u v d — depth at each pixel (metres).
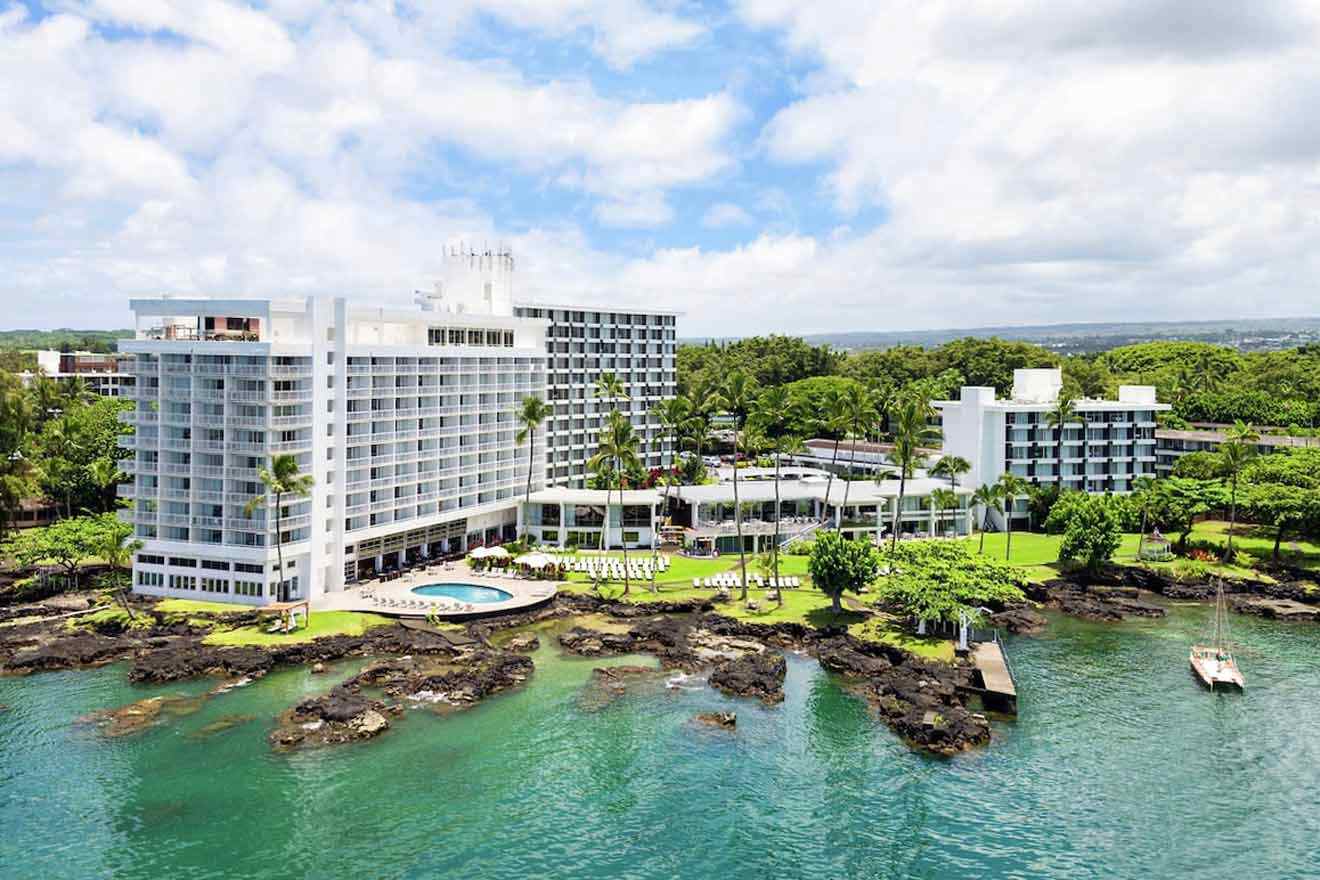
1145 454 183.88
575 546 154.38
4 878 62.56
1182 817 72.12
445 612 114.81
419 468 139.62
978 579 107.50
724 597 127.38
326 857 65.69
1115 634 116.94
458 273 177.25
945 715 87.31
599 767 79.69
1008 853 67.38
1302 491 142.62
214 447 116.25
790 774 78.94
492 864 65.25
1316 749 83.50
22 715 87.19
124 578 126.81
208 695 92.50
